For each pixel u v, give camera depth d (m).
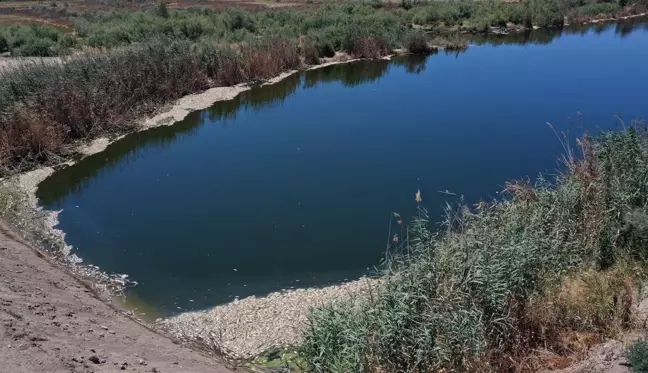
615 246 6.63
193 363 5.82
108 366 4.91
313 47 27.27
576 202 7.16
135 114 17.14
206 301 8.05
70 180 12.95
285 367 5.98
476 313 5.18
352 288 8.15
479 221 7.21
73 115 15.18
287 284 8.48
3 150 12.87
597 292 5.72
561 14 41.19
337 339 5.28
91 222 10.70
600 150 7.73
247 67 23.05
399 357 5.04
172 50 20.66
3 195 10.41
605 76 22.53
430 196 11.52
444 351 5.01
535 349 5.18
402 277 5.97
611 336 5.21
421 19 39.62
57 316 5.80
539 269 6.02
